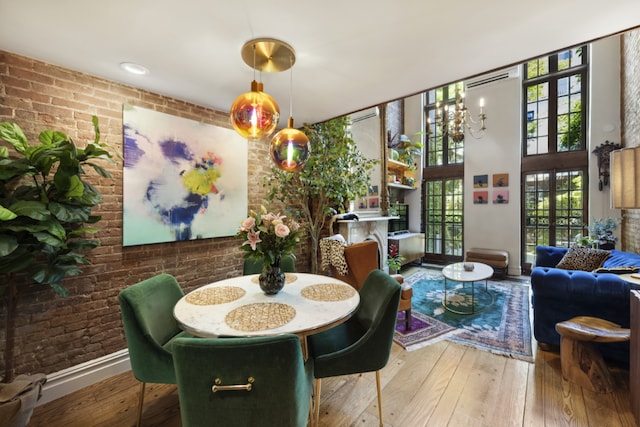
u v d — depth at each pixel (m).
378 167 5.12
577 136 4.91
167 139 2.42
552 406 1.75
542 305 2.40
